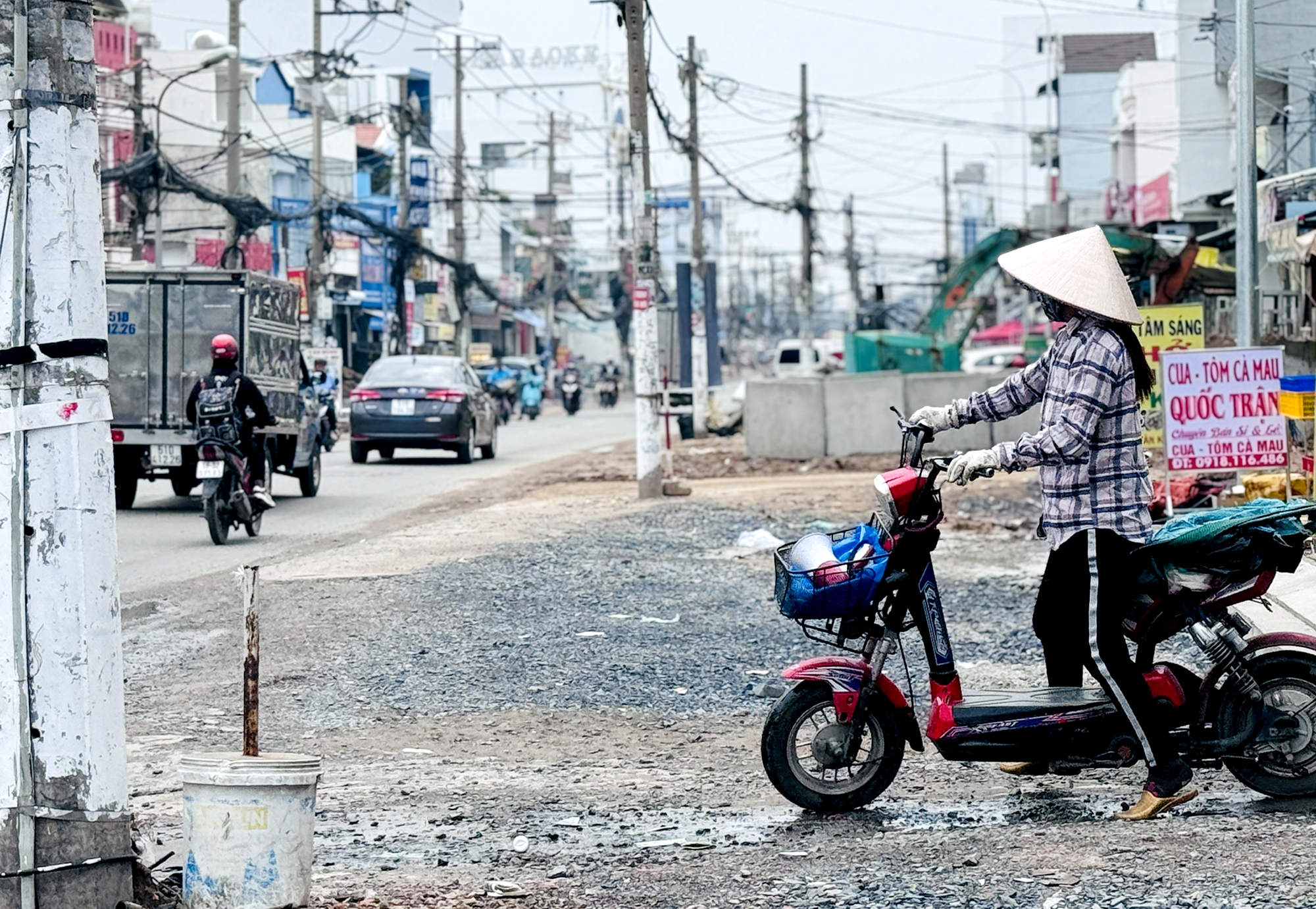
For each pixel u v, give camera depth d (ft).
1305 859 30.71
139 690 55.26
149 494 138.10
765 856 33.91
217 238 277.85
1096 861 31.35
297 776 27.84
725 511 108.06
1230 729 35.70
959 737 35.70
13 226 26.76
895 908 29.22
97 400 27.45
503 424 310.24
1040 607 36.17
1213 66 304.71
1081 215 422.82
